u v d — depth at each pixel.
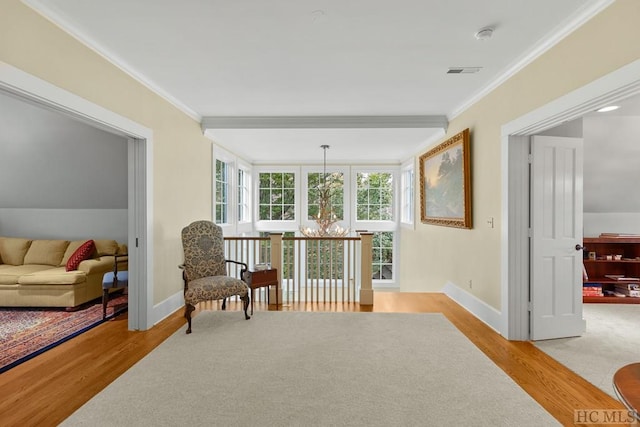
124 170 4.75
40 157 4.47
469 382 2.33
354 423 1.88
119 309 4.13
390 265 7.55
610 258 4.68
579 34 2.24
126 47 2.64
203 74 3.17
